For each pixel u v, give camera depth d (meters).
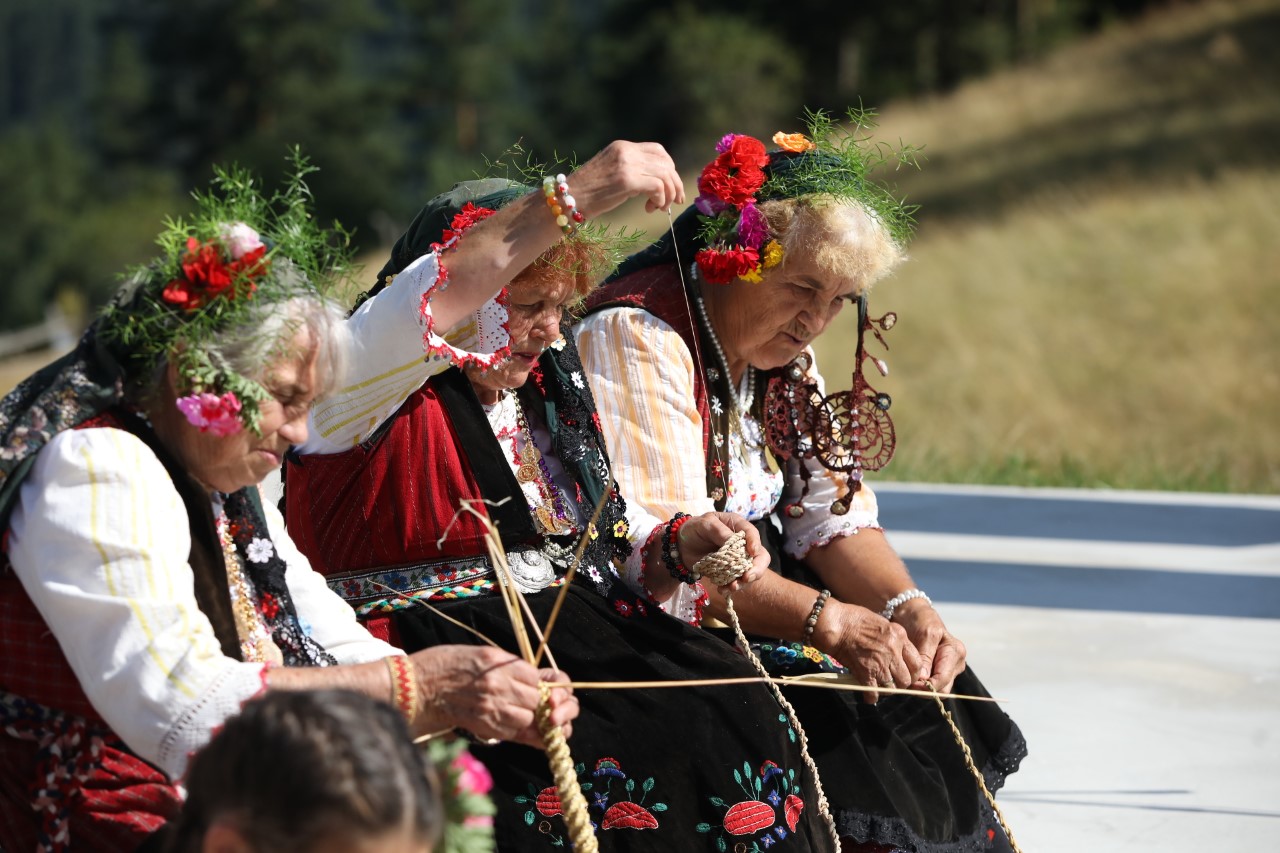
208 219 2.80
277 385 2.78
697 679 3.51
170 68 70.69
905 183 29.73
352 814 1.83
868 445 4.30
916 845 3.60
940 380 17.12
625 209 21.48
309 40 69.06
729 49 53.94
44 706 2.74
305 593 3.20
